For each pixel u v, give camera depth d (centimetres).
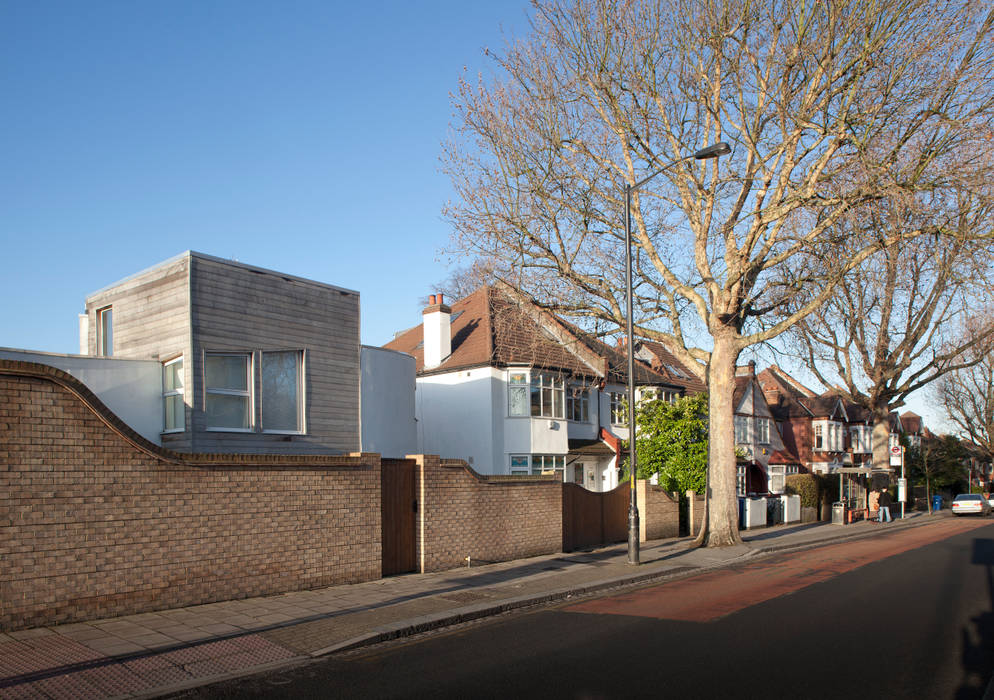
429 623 1035
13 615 902
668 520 2431
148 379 1612
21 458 915
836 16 1695
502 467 2977
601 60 1984
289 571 1236
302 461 1264
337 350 1922
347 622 1020
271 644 898
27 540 917
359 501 1370
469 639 973
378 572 1402
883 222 1848
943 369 3756
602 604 1257
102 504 993
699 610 1188
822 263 1978
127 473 1023
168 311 1622
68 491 959
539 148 2039
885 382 3947
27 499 918
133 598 1023
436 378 3180
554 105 2036
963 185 1700
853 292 3161
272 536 1212
